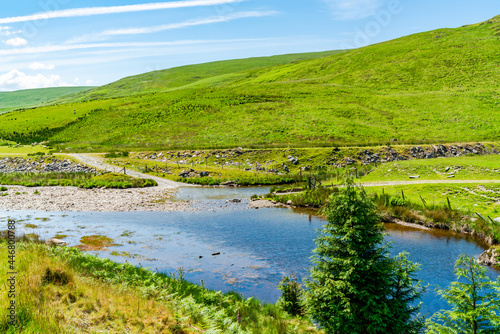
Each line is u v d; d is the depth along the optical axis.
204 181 61.28
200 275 18.62
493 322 10.30
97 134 111.19
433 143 82.94
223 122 112.00
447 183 38.53
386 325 10.82
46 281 9.55
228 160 78.44
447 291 11.51
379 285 11.51
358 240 11.72
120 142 102.00
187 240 25.75
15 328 6.77
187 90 166.12
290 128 102.81
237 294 15.37
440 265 20.66
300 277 18.67
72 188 54.34
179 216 34.78
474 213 29.58
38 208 38.03
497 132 94.06
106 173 64.62
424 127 102.94
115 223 31.11
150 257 21.34
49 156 79.56
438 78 147.12
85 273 12.16
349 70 176.38
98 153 87.06
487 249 23.70
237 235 27.41
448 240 26.06
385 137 95.44
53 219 32.34
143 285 12.46
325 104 125.75
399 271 12.02
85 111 136.00
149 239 25.73
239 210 38.03
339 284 11.47
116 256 20.95
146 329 8.42
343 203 12.38
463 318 10.58
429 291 17.00
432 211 31.16
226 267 20.11
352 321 11.20
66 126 120.94
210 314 11.01
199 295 13.50
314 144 84.50
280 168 72.62
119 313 8.87
